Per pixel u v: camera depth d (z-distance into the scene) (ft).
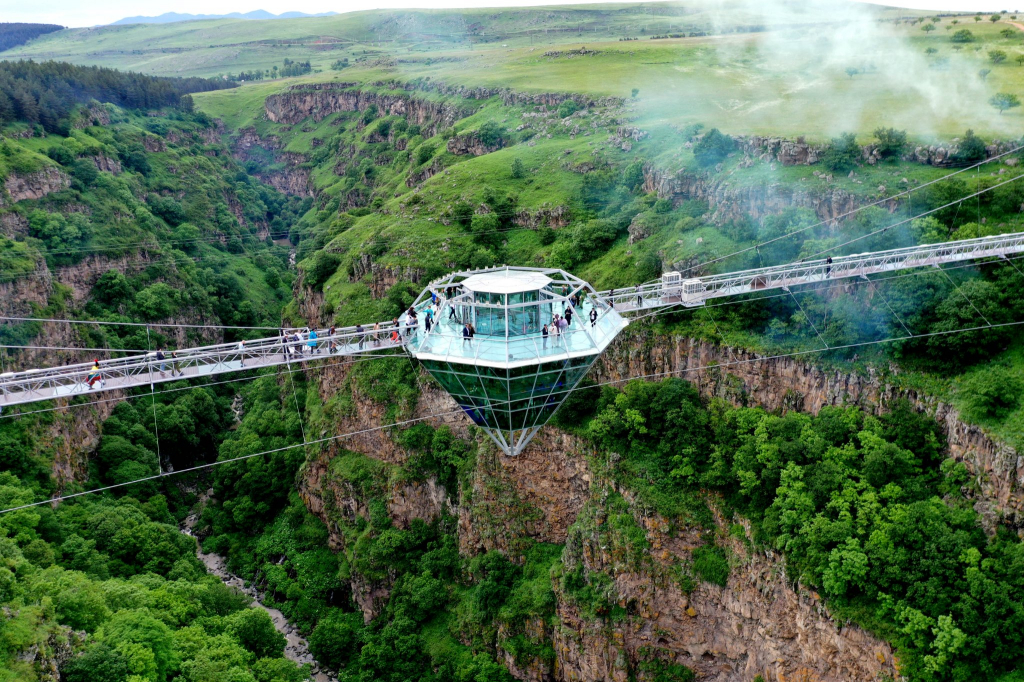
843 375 352.08
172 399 586.86
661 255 443.73
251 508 485.56
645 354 402.72
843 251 390.42
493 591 377.71
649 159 523.70
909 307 346.13
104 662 263.08
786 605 305.12
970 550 273.33
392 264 519.19
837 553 288.10
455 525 416.67
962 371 328.90
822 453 327.67
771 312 382.63
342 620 406.21
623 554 345.51
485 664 362.12
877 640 274.57
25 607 268.00
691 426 358.43
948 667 259.80
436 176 620.08
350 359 481.87
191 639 306.14
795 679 304.30
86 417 496.64
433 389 429.79
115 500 456.04
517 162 578.66
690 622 337.93
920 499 303.48
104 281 643.86
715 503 341.82
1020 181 385.70
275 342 316.60
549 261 492.13
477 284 260.21
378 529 424.87
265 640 349.20
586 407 394.11
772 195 430.20
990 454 298.15
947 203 386.73
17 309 538.06
